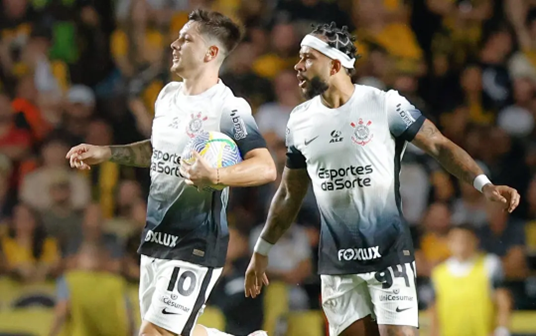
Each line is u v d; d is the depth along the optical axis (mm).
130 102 43031
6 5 47406
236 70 43312
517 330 33312
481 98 45562
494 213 37531
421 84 45625
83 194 38656
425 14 47750
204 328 20922
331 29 20609
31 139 41906
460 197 39312
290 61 44594
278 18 45625
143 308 20078
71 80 45375
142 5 46469
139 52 45594
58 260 35594
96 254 32750
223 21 19859
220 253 19656
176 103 19797
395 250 20375
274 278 33781
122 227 37125
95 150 20375
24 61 45406
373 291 20531
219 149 18609
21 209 37094
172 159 19469
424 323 34188
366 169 20328
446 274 33406
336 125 20484
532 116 44906
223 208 19734
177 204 19453
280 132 40469
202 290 19531
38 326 32719
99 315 32312
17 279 35156
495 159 42156
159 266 19578
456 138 42938
